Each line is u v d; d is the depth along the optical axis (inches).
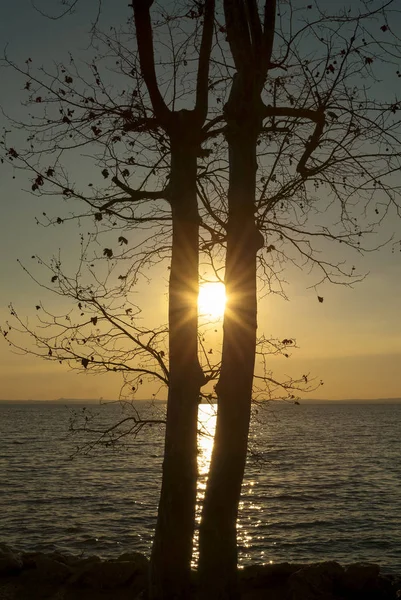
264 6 327.9
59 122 336.2
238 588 288.8
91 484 1451.8
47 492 1333.7
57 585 400.8
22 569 424.5
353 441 2994.6
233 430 296.5
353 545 898.7
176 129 326.6
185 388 312.2
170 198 332.8
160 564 299.1
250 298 310.8
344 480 1579.7
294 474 1694.1
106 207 346.9
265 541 920.3
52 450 2341.3
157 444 2354.8
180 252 325.7
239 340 305.4
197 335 321.1
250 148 321.4
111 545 875.4
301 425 4795.8
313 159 350.9
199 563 289.6
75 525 1003.3
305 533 970.7
